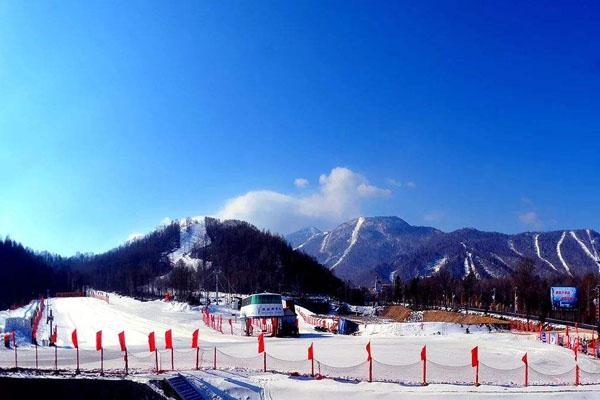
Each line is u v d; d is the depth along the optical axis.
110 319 104.62
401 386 36.50
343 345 61.16
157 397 34.88
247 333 76.00
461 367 47.00
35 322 82.62
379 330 82.94
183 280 177.38
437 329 82.25
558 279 162.75
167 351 54.31
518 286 149.12
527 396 34.56
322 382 37.56
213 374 39.25
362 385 36.72
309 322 105.00
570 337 66.56
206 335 77.00
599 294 84.75
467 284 175.75
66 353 53.47
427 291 175.88
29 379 37.25
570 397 34.75
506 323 91.56
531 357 53.34
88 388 36.34
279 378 38.75
